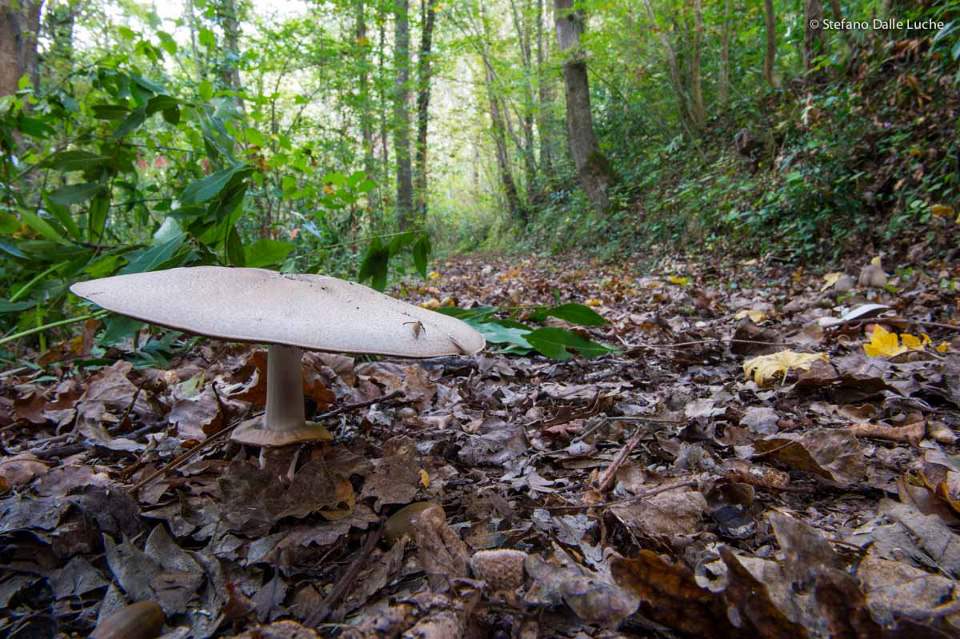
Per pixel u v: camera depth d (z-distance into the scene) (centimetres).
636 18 1290
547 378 349
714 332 451
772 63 986
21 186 460
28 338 414
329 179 480
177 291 141
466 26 1694
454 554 142
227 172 313
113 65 388
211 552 146
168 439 227
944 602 118
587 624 121
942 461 193
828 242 719
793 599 120
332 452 196
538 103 1844
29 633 125
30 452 215
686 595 117
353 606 128
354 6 1225
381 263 377
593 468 206
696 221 993
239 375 303
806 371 287
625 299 691
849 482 184
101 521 155
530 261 1433
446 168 2106
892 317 404
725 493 176
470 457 214
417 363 367
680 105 1221
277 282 153
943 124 661
